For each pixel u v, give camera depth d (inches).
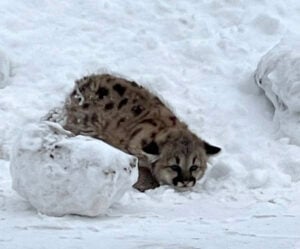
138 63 589.3
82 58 592.4
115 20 634.8
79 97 488.1
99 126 479.8
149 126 470.6
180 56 601.3
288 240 320.2
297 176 480.4
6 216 363.6
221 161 471.5
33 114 531.8
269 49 614.2
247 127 532.1
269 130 533.6
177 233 335.6
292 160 487.8
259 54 609.6
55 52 597.3
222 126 534.0
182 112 541.3
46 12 639.1
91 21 633.6
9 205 384.5
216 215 383.6
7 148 498.3
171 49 607.2
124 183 365.7
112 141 474.3
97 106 482.6
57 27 625.3
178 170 454.6
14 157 367.9
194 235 331.0
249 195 432.1
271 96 545.3
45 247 301.9
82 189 355.9
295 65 534.6
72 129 485.1
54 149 359.3
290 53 546.3
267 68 549.3
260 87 560.4
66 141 362.0
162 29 627.8
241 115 546.0
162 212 389.1
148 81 563.8
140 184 460.1
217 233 336.2
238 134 524.1
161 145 462.0
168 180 457.7
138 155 464.1
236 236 329.1
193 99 556.7
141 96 486.6
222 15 651.5
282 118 528.7
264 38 628.4
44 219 355.9
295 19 652.7
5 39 607.8
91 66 583.8
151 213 384.8
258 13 649.0
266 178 454.3
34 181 359.6
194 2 663.8
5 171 461.4
